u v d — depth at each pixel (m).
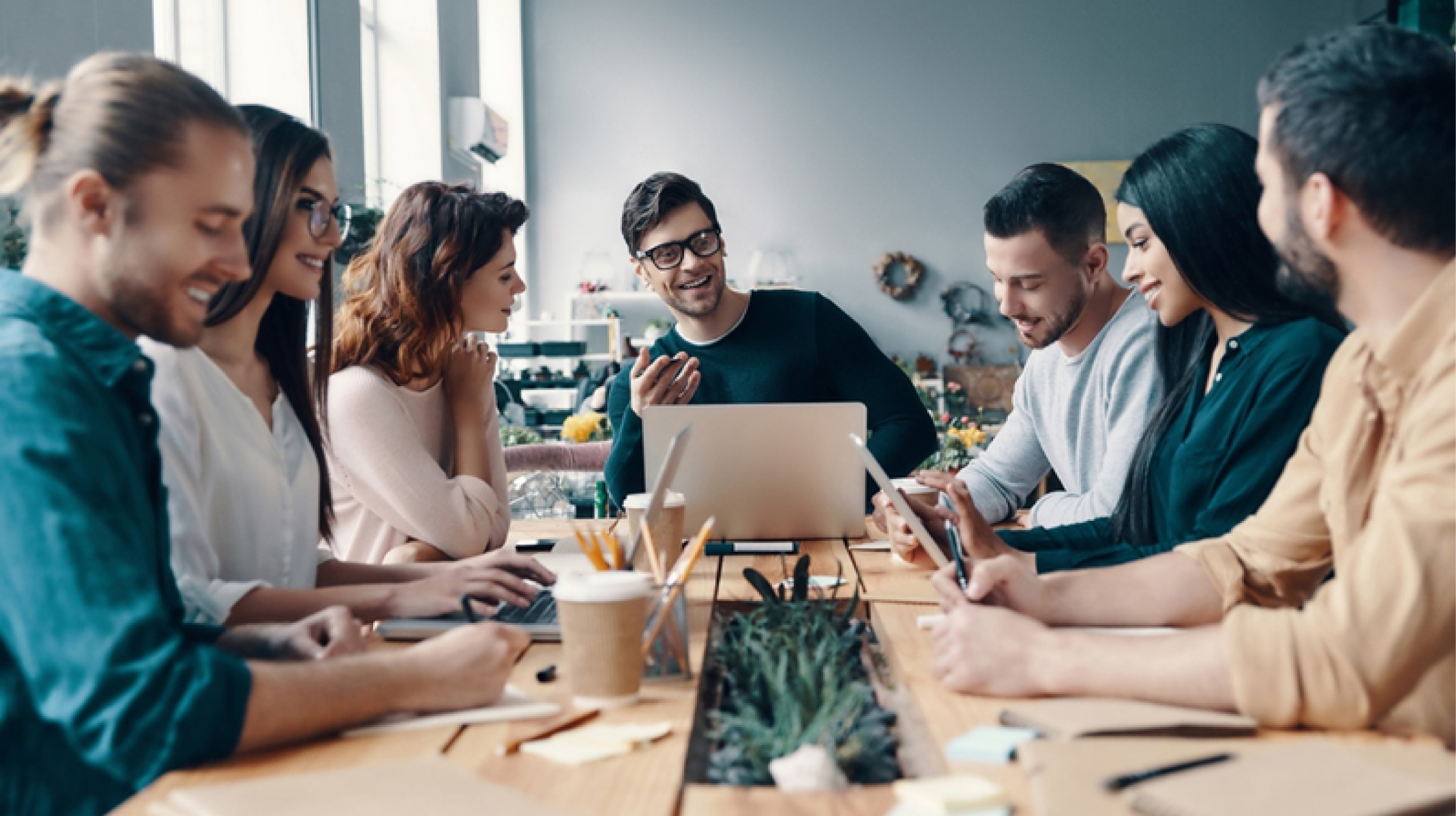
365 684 1.07
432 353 2.21
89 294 1.08
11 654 1.07
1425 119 1.00
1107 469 2.14
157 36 4.49
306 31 5.13
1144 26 9.84
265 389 1.70
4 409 0.99
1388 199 1.01
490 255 2.24
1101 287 2.25
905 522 1.91
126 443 1.09
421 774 0.94
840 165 9.95
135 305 1.07
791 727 1.04
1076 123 9.90
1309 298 1.18
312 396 1.75
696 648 1.36
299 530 1.67
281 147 1.55
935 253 9.95
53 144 1.05
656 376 2.53
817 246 9.97
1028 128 9.91
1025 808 0.89
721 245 2.85
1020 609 1.40
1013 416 2.56
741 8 9.90
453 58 7.62
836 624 1.39
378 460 2.08
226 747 0.98
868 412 2.89
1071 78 9.89
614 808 0.90
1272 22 9.76
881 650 1.48
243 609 1.42
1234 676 1.05
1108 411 2.21
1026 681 1.15
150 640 0.96
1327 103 1.03
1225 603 1.36
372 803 0.87
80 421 1.01
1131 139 9.88
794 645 1.21
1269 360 1.64
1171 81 9.84
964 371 9.63
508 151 9.12
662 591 1.27
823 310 2.93
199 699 0.95
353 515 2.17
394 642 1.41
